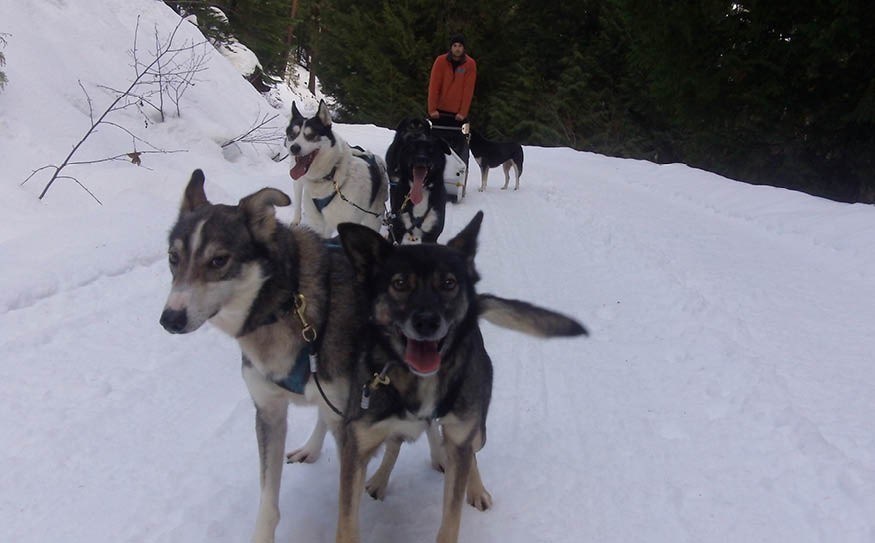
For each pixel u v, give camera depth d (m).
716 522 3.22
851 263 7.72
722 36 16.38
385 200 7.59
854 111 14.52
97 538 3.05
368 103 32.00
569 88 28.59
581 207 10.88
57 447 3.69
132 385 4.42
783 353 4.99
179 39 13.70
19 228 6.67
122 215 7.17
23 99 8.68
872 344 5.17
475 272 3.19
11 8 10.09
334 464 3.77
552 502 3.41
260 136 12.28
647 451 3.84
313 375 3.00
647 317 5.86
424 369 2.77
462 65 11.01
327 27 35.09
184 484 3.47
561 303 6.19
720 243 8.66
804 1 14.96
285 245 3.03
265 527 2.99
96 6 12.23
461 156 11.29
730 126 17.72
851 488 3.34
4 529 3.08
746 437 3.89
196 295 2.78
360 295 3.09
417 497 3.50
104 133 9.23
